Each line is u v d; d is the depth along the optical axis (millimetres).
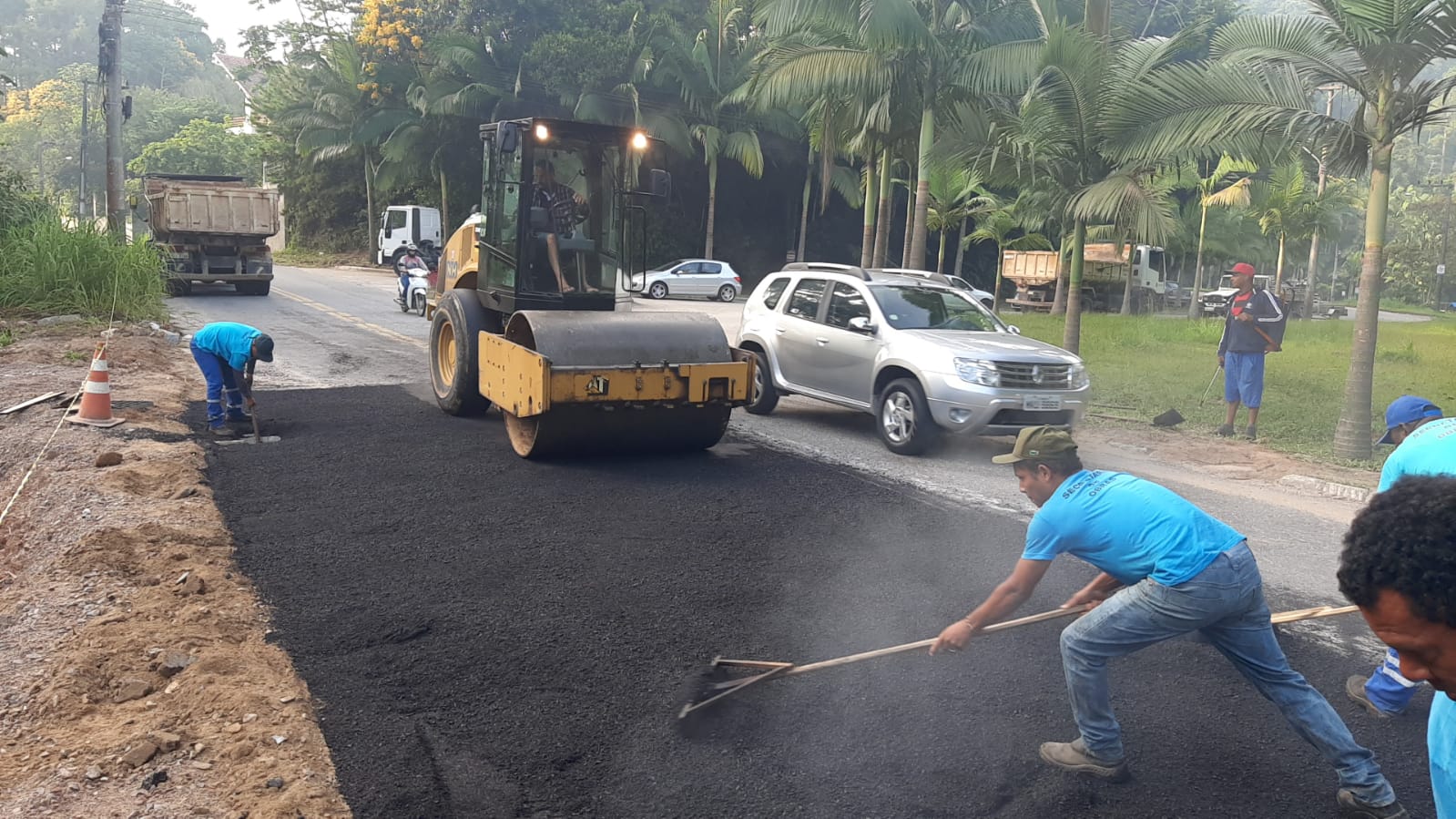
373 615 5168
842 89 17562
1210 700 4414
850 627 5164
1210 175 35438
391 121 40688
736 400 8594
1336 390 15023
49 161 79812
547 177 9531
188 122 85875
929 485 8234
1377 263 9992
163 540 6055
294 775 3645
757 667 4613
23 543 6488
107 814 3428
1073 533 3525
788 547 6461
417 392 11984
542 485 7820
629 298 10039
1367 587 1429
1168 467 9625
